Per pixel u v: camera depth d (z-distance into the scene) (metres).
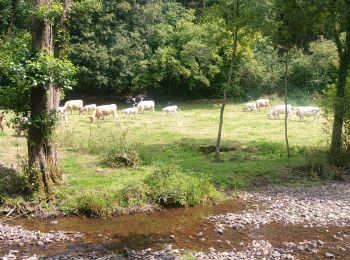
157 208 12.98
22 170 13.42
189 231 11.31
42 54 12.35
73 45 37.56
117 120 29.27
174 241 10.61
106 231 11.30
